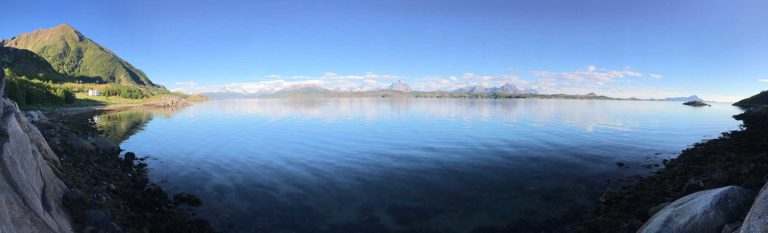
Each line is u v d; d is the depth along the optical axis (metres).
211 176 27.19
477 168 29.45
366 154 35.81
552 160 32.72
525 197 22.34
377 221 18.84
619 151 38.03
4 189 10.02
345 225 18.33
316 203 21.16
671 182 23.39
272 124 72.75
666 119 88.12
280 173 27.95
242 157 34.56
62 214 13.34
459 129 60.00
